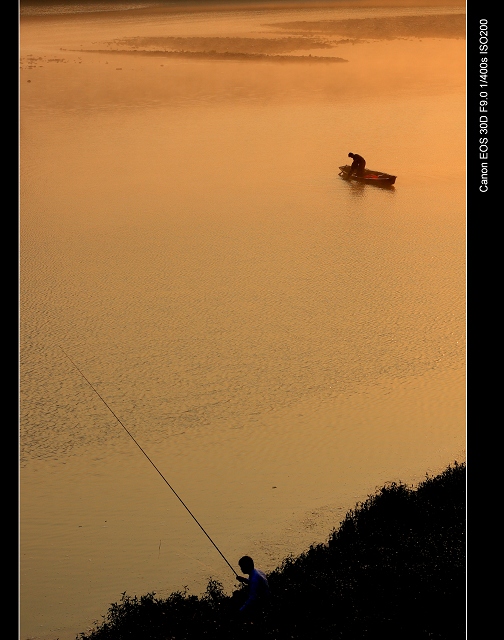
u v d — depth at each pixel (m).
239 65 86.69
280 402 22.00
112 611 13.01
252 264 33.62
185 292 30.45
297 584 12.60
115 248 35.78
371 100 70.31
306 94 72.38
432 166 50.16
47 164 50.22
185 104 67.69
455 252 35.19
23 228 38.62
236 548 15.48
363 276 32.16
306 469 18.56
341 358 24.72
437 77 80.94
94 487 18.05
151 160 51.31
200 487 17.94
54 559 15.37
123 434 20.47
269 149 53.94
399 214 40.94
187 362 24.52
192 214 40.84
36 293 30.41
